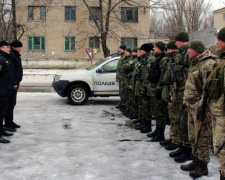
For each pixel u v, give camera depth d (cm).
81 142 604
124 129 722
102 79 1064
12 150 548
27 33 3453
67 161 491
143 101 681
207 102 385
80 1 3453
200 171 437
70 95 1074
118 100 1239
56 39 3506
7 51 609
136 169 461
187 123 486
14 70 691
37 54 3494
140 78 673
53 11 3469
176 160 495
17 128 718
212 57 415
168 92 538
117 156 520
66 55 3522
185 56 482
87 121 808
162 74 560
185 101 447
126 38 3400
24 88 1717
